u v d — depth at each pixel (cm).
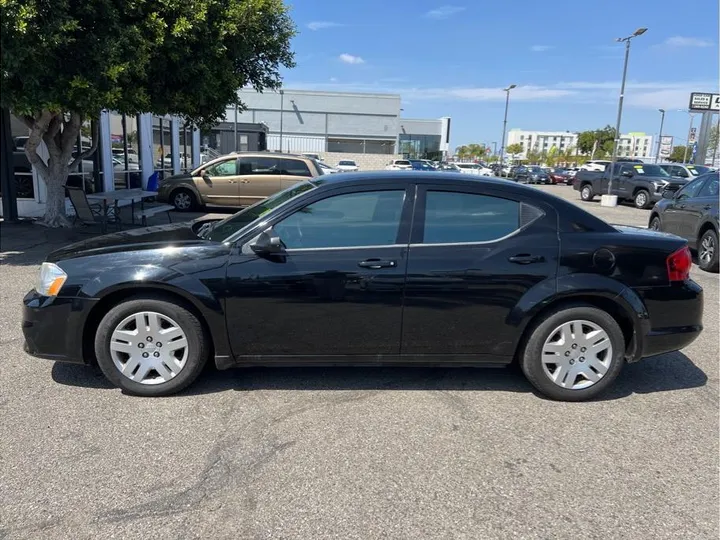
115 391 399
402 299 383
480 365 404
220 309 378
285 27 1193
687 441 349
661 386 432
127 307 380
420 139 7969
